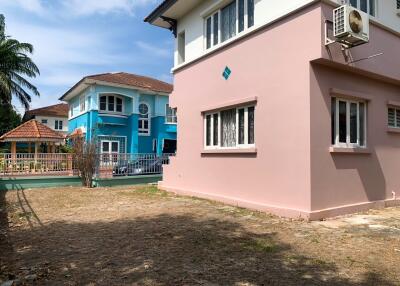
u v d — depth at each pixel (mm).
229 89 9883
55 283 4027
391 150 9406
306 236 5906
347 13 6969
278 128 8086
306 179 7316
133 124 28062
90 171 15406
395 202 9211
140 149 29469
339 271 4270
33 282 4074
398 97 9789
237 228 6598
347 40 7254
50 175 15758
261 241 5629
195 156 11484
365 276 4105
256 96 8789
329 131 7688
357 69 8039
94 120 26281
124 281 4035
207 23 11508
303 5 7512
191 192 11453
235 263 4582
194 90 11672
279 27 8195
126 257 4895
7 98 31719
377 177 8859
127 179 15883
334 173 7730
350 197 8062
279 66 8141
